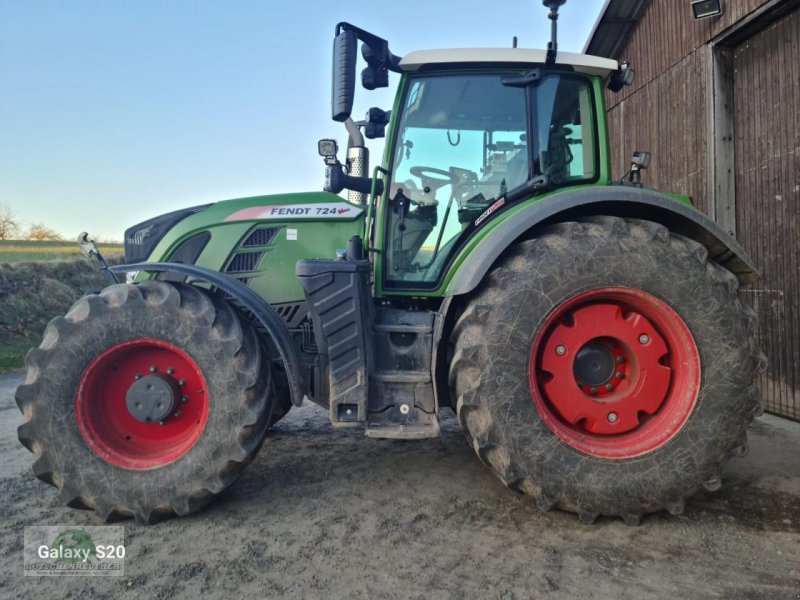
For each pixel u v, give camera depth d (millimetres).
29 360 2656
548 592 2051
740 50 4938
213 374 2645
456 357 2576
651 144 6203
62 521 2670
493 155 3150
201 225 3590
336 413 2742
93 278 13984
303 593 2055
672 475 2512
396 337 2951
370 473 3240
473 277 2609
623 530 2514
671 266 2578
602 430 2629
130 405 2689
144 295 2701
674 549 2352
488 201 3145
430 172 3156
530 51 3045
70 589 2102
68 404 2629
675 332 2615
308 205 3572
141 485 2596
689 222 2785
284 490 3006
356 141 3723
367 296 2916
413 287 3141
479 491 2953
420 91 3123
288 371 2766
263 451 3668
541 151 3139
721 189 5020
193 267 2891
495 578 2141
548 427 2523
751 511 2701
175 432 2775
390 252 3156
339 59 2729
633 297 2609
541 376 2656
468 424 2568
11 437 4160
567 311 2660
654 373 2648
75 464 2600
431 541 2428
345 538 2463
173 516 2686
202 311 2689
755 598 2010
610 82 3391
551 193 3111
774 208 4582
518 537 2455
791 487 2984
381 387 2793
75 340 2650
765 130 4668
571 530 2516
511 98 3139
